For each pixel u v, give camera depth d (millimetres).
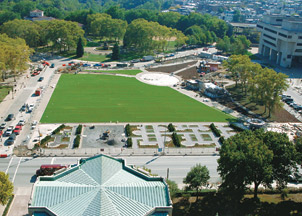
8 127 178125
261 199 128500
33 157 150625
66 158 150875
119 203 88812
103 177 98062
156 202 91750
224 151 124000
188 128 186500
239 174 117562
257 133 135125
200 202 124812
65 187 93500
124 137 172625
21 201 121250
